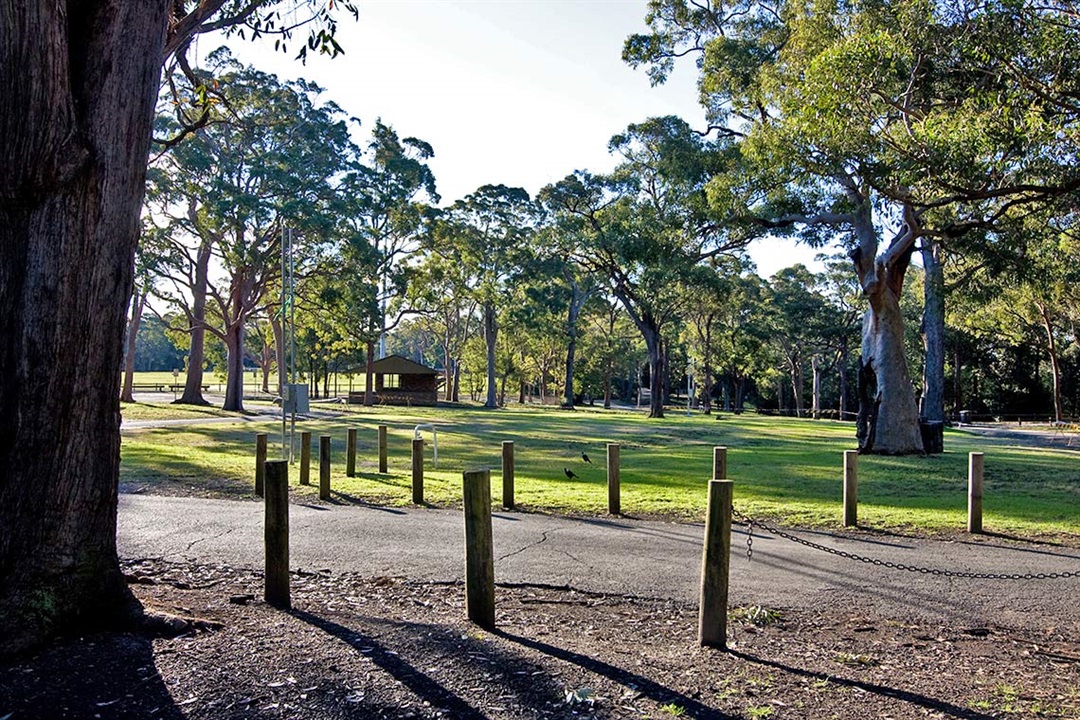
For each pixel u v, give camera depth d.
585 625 6.29
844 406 65.62
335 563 8.17
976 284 30.61
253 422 34.78
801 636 6.14
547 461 19.25
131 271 5.11
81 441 4.86
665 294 49.19
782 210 21.88
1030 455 22.91
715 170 27.06
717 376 83.94
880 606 7.02
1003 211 16.16
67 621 4.73
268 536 6.07
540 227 53.59
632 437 30.20
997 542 9.67
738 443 27.61
